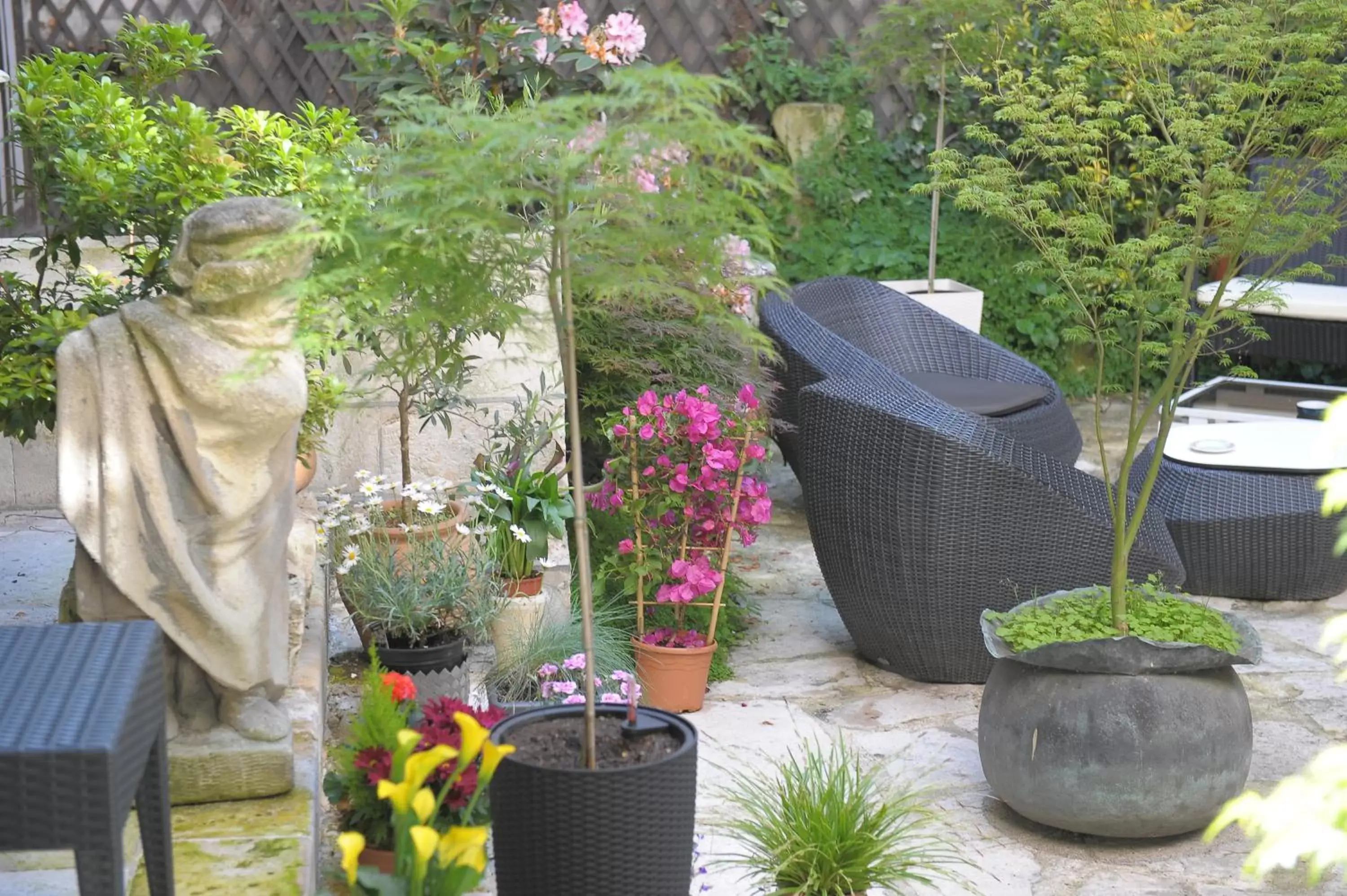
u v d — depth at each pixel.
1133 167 7.17
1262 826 1.42
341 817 2.73
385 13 5.37
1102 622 3.27
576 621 3.91
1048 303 3.64
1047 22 3.50
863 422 3.94
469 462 4.59
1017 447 3.88
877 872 2.65
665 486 4.00
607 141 1.86
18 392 3.09
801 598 4.94
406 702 2.92
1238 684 3.24
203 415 2.41
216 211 2.36
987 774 3.34
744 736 3.77
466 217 1.94
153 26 3.58
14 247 3.71
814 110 7.26
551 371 4.56
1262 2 3.15
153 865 2.00
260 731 2.59
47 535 4.61
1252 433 5.18
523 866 2.21
